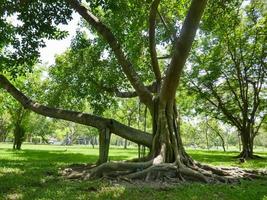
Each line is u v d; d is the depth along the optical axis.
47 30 14.45
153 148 14.73
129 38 17.56
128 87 19.47
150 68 18.81
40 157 25.66
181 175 13.38
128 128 15.73
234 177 14.16
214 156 33.69
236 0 23.62
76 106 21.44
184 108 39.06
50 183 11.91
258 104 33.97
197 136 80.94
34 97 31.11
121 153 36.53
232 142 97.12
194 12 12.30
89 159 24.03
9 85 16.08
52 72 21.56
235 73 33.62
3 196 9.59
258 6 31.03
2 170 15.21
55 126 70.75
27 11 14.10
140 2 15.38
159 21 17.64
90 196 9.68
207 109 38.00
